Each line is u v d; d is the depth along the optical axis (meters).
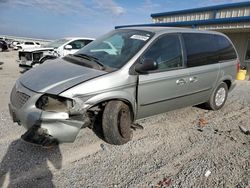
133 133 4.46
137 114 4.14
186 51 4.78
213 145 4.14
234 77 6.31
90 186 2.92
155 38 4.30
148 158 3.62
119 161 3.50
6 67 14.49
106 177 3.11
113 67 3.88
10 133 4.19
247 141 4.37
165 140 4.25
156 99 4.28
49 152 3.63
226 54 5.97
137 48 4.12
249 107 6.65
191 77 4.82
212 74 5.42
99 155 3.63
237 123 5.29
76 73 3.65
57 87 3.35
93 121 3.86
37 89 3.37
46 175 3.09
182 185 3.01
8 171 3.11
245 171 3.38
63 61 4.28
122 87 3.75
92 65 3.89
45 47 11.77
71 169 3.24
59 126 3.28
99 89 3.52
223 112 6.04
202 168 3.40
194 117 5.51
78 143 3.96
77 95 3.35
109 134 3.82
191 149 3.96
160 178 3.14
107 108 3.75
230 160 3.66
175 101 4.68
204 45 5.28
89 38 12.84
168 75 4.36
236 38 15.17
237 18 12.62
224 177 3.21
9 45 38.44
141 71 3.91
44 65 4.20
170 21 18.50
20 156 3.47
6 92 7.36
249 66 14.58
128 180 3.07
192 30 5.16
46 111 3.26
